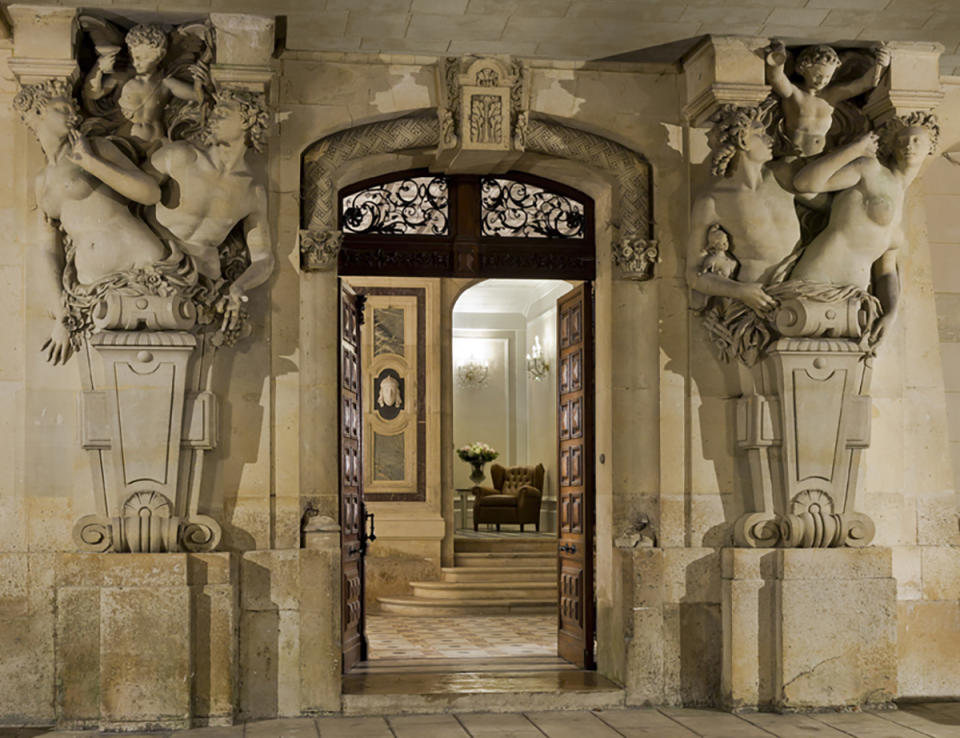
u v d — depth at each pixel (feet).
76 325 23.68
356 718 24.35
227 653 23.48
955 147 28.45
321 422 25.32
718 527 25.95
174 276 23.48
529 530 58.59
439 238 28.25
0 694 23.58
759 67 24.89
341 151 25.70
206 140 23.91
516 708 25.13
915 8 23.36
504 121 25.53
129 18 23.54
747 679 24.97
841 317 24.84
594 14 23.44
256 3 22.70
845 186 25.27
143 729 22.86
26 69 23.03
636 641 25.53
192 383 23.99
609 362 26.99
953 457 28.60
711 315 25.89
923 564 26.71
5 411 24.02
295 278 25.12
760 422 25.27
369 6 22.90
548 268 28.48
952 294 28.84
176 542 23.54
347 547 28.50
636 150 26.58
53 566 23.85
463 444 63.21
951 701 26.43
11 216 24.29
